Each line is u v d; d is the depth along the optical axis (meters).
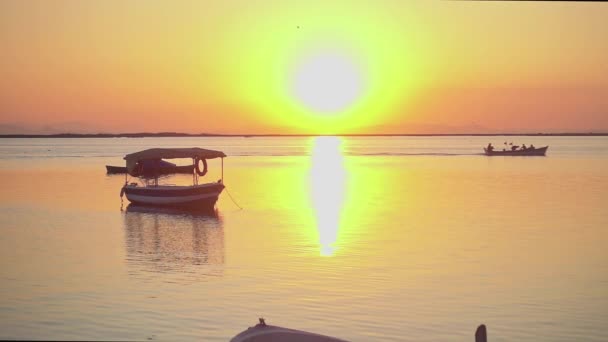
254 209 46.16
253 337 15.00
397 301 20.64
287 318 19.02
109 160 127.50
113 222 40.59
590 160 114.62
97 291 22.33
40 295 21.86
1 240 33.69
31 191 61.34
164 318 19.09
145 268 26.16
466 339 17.23
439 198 51.94
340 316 19.17
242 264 26.55
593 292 21.67
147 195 48.00
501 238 32.03
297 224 38.06
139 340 17.23
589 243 30.52
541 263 26.12
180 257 28.44
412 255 27.86
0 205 50.06
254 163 118.56
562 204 46.84
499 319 18.86
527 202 48.31
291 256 28.02
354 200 51.34
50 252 30.08
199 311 19.77
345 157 145.00
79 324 18.58
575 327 18.14
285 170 94.44
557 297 21.09
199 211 45.62
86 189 63.56
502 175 78.00
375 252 28.62
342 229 35.62
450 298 20.97
